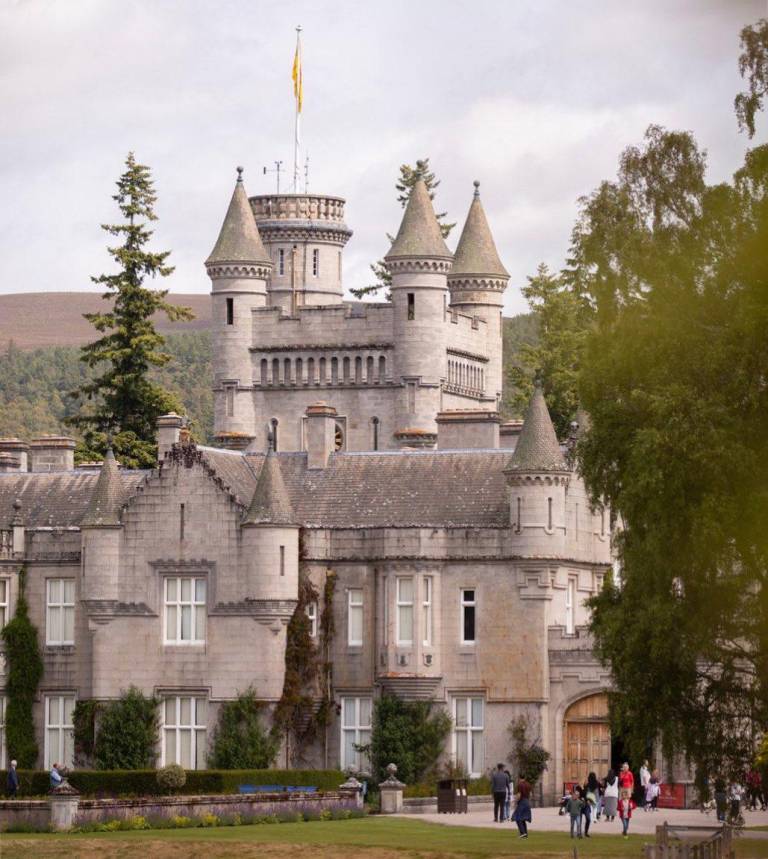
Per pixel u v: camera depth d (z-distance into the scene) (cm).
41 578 13700
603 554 13850
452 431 15038
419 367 19588
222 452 13800
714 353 9956
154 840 9825
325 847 9575
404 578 13138
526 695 12988
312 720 13138
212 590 13125
